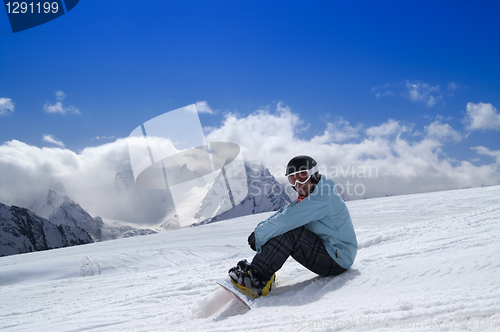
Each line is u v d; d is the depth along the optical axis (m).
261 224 2.12
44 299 4.91
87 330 2.00
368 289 1.81
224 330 1.51
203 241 18.33
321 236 2.21
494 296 1.26
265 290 2.09
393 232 4.17
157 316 2.15
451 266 1.82
